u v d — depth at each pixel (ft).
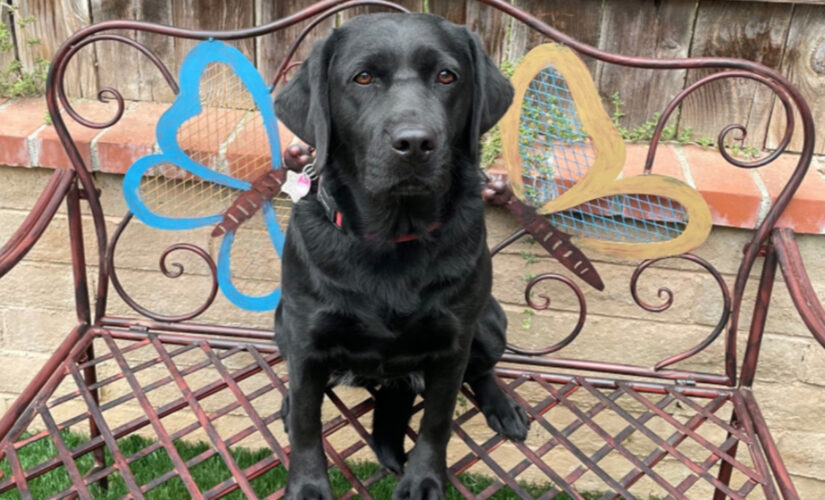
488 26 7.06
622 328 7.00
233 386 5.80
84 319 6.35
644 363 7.11
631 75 7.06
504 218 6.67
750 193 6.09
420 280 4.79
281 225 6.80
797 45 6.75
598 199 6.15
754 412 5.74
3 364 7.73
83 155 6.55
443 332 4.92
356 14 7.13
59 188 5.87
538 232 6.09
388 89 4.50
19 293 7.37
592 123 5.69
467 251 4.89
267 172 6.15
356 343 5.00
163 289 7.29
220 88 7.06
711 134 7.14
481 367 5.84
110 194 6.83
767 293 5.81
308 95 4.83
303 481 5.08
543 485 7.75
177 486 7.32
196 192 6.75
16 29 7.40
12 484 5.06
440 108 4.49
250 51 7.35
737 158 6.87
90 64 7.45
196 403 5.59
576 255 6.11
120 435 5.45
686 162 6.73
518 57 7.14
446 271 4.81
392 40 4.51
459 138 4.84
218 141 6.56
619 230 6.35
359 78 4.56
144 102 7.55
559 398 5.90
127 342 7.61
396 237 4.73
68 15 7.33
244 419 7.91
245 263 7.09
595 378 6.14
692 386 6.07
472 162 4.97
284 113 4.97
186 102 5.82
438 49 4.55
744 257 5.79
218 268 6.37
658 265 6.68
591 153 6.41
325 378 5.24
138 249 7.09
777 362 6.91
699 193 5.80
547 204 6.01
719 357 6.96
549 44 5.61
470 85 4.82
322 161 4.61
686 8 6.78
